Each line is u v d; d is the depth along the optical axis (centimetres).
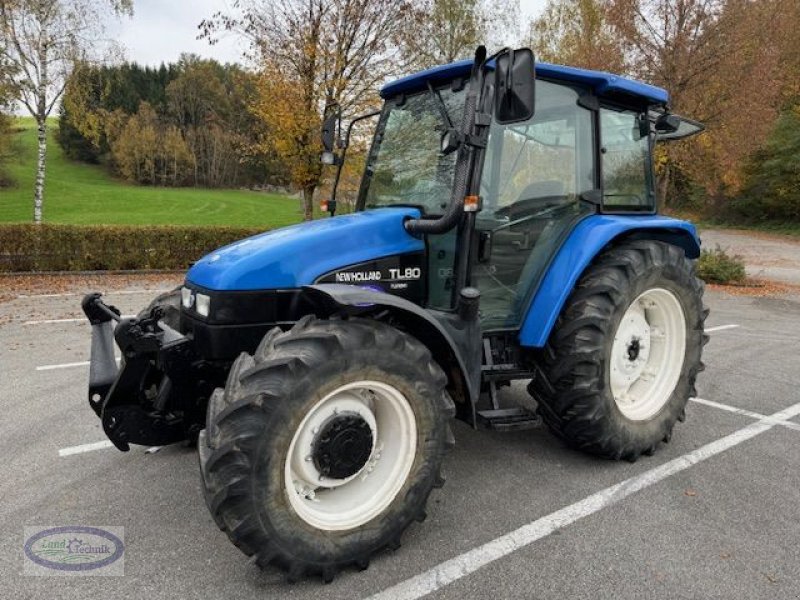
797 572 237
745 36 1182
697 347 371
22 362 555
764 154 2620
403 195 325
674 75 1219
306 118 1142
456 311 284
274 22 1151
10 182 4256
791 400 462
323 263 278
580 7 1709
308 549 220
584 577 233
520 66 236
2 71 1409
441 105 311
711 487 310
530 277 330
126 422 282
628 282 323
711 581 231
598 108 342
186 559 245
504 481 315
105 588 226
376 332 230
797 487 311
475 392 280
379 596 221
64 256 1191
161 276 1204
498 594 223
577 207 345
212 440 211
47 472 327
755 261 1738
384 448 248
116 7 1518
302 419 214
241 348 269
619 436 324
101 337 302
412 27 1203
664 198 1410
